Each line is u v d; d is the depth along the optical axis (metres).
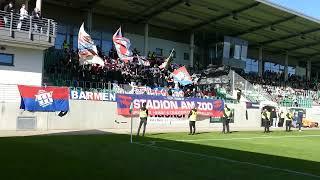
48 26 28.44
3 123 24.66
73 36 40.69
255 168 13.19
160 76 39.72
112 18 43.97
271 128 40.28
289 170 13.11
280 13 43.28
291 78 60.25
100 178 10.47
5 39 26.94
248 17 44.44
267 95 47.31
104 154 15.26
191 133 27.47
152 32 47.38
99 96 29.03
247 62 56.62
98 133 24.95
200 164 13.59
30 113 25.53
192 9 41.62
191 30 48.91
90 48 32.31
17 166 11.76
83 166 12.23
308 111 47.84
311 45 55.69
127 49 35.28
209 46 51.41
